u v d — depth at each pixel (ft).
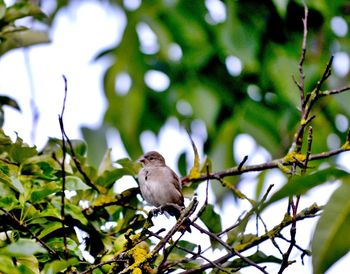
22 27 35.58
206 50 49.11
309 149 25.91
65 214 29.22
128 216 32.91
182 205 38.09
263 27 45.91
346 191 15.31
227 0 45.80
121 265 28.30
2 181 27.91
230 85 49.14
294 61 45.62
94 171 33.24
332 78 45.68
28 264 25.27
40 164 30.86
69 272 25.98
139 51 54.08
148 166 40.63
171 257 30.30
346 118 49.14
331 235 15.10
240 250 29.48
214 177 34.94
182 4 49.11
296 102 44.86
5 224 27.78
